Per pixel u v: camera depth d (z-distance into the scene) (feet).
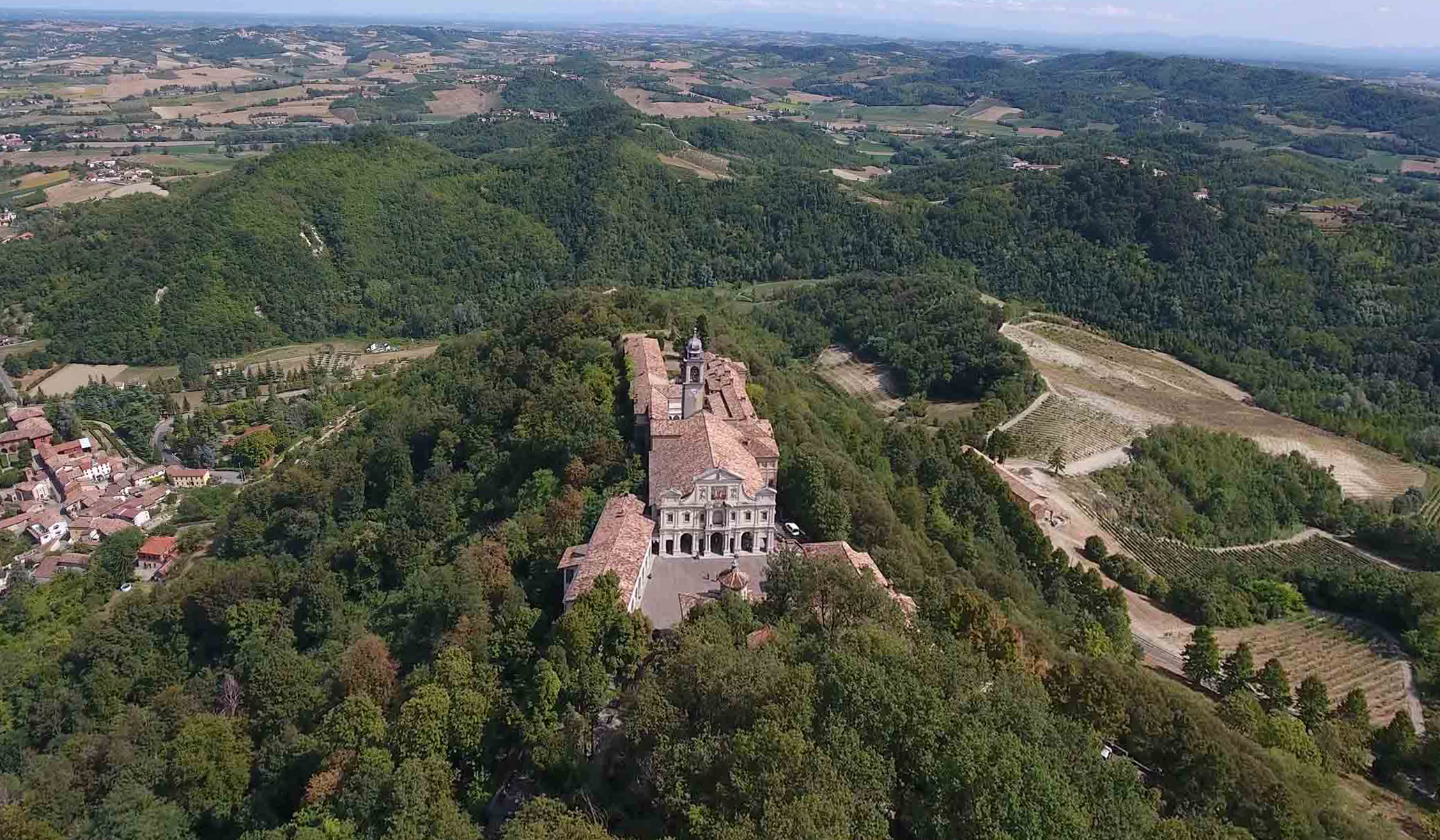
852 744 279.49
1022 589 583.58
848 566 410.52
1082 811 275.59
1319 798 370.12
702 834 260.01
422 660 442.91
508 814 335.67
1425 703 577.84
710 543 479.00
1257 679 518.37
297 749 396.98
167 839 376.48
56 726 517.96
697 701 314.55
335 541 638.12
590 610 378.94
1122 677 386.11
